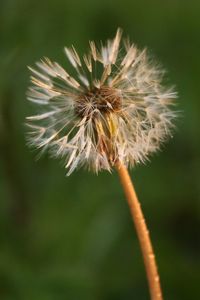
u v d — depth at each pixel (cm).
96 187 48
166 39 48
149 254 29
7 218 47
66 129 30
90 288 46
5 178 47
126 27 47
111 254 47
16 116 45
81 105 30
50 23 46
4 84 45
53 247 47
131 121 30
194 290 47
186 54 48
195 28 48
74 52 30
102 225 47
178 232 50
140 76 30
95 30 47
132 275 47
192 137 48
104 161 29
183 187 49
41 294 45
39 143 30
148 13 48
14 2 46
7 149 46
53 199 47
